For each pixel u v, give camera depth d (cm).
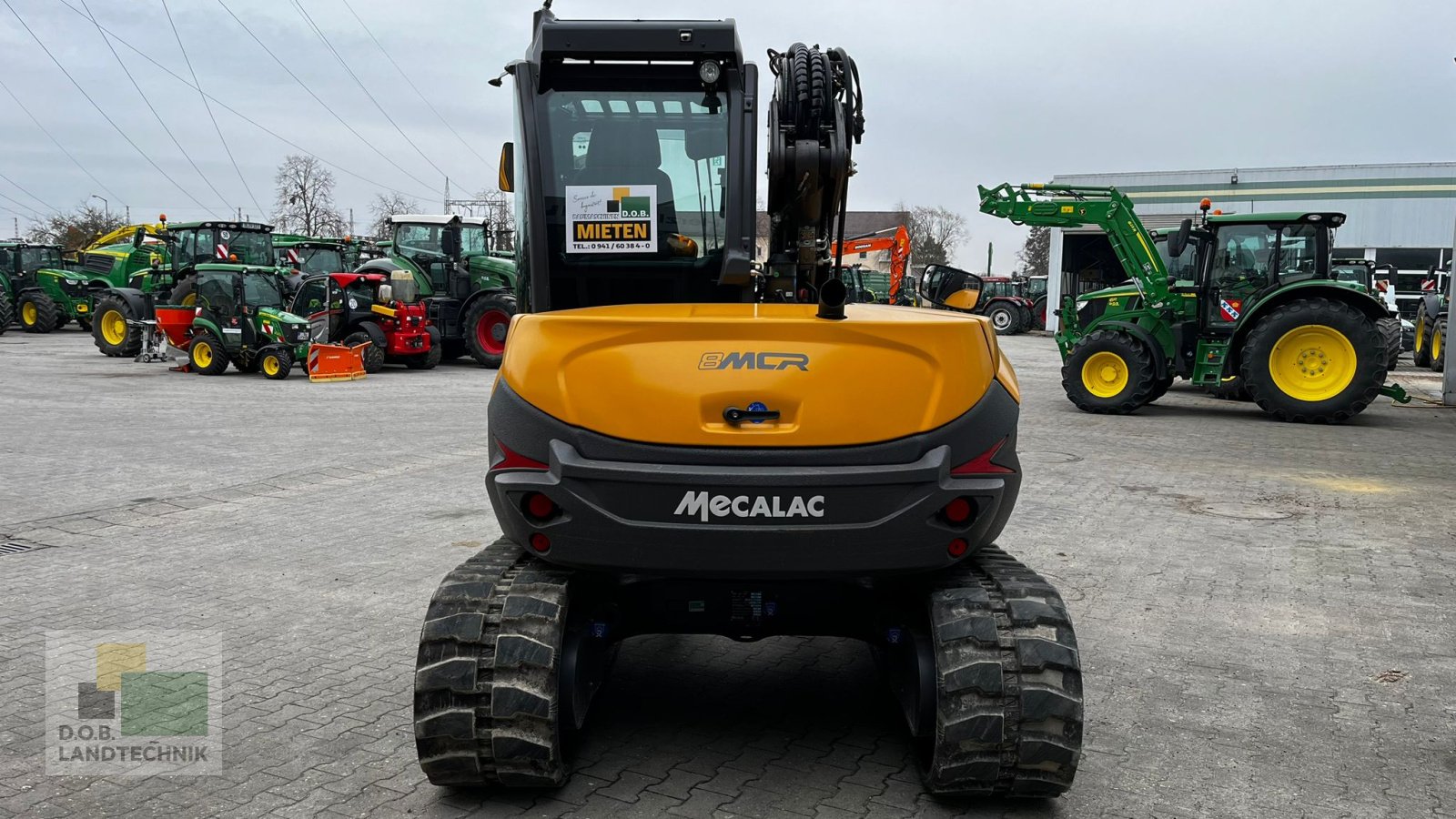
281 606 576
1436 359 2177
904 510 329
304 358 1897
